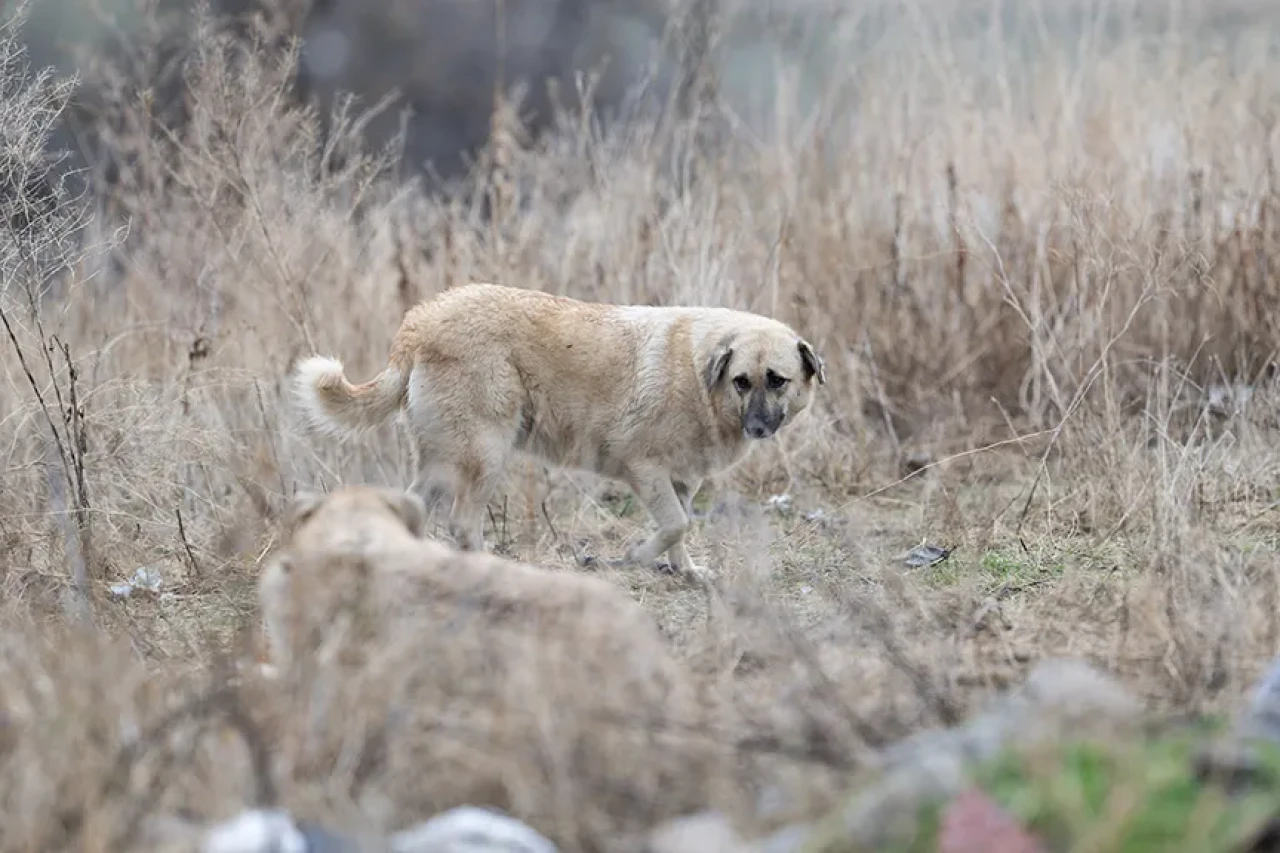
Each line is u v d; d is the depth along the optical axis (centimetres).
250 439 1361
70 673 755
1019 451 1427
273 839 623
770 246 1595
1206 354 1457
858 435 1459
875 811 616
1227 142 1617
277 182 1532
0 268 1264
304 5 1983
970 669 845
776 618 912
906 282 1555
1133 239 1472
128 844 659
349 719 706
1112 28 2027
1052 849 582
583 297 1532
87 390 1300
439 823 661
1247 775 613
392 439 1420
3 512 1179
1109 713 676
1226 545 1099
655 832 670
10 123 1285
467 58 3141
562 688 708
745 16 2402
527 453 1220
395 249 1584
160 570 1187
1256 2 2225
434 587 772
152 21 1805
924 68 1834
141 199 1619
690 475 1225
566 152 1712
